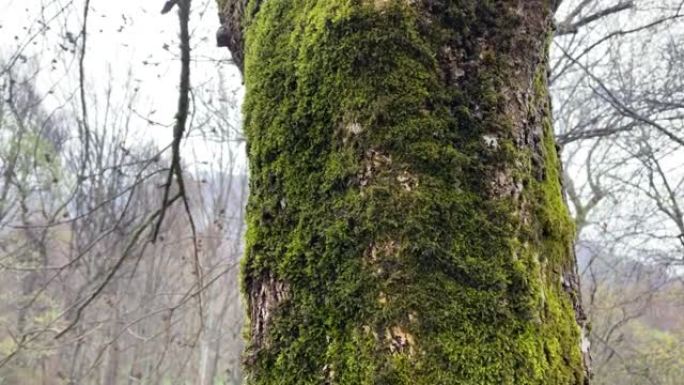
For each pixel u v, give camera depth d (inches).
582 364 45.3
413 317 38.9
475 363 38.1
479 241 41.6
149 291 335.3
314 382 40.5
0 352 294.7
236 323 470.3
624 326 384.8
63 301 278.1
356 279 40.9
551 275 46.4
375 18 44.9
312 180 45.0
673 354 363.9
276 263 44.9
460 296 39.8
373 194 41.9
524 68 48.2
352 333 40.2
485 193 43.2
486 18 47.4
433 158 42.7
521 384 38.7
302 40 47.7
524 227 43.7
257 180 48.4
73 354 383.6
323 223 43.5
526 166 46.2
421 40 45.1
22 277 278.5
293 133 46.5
